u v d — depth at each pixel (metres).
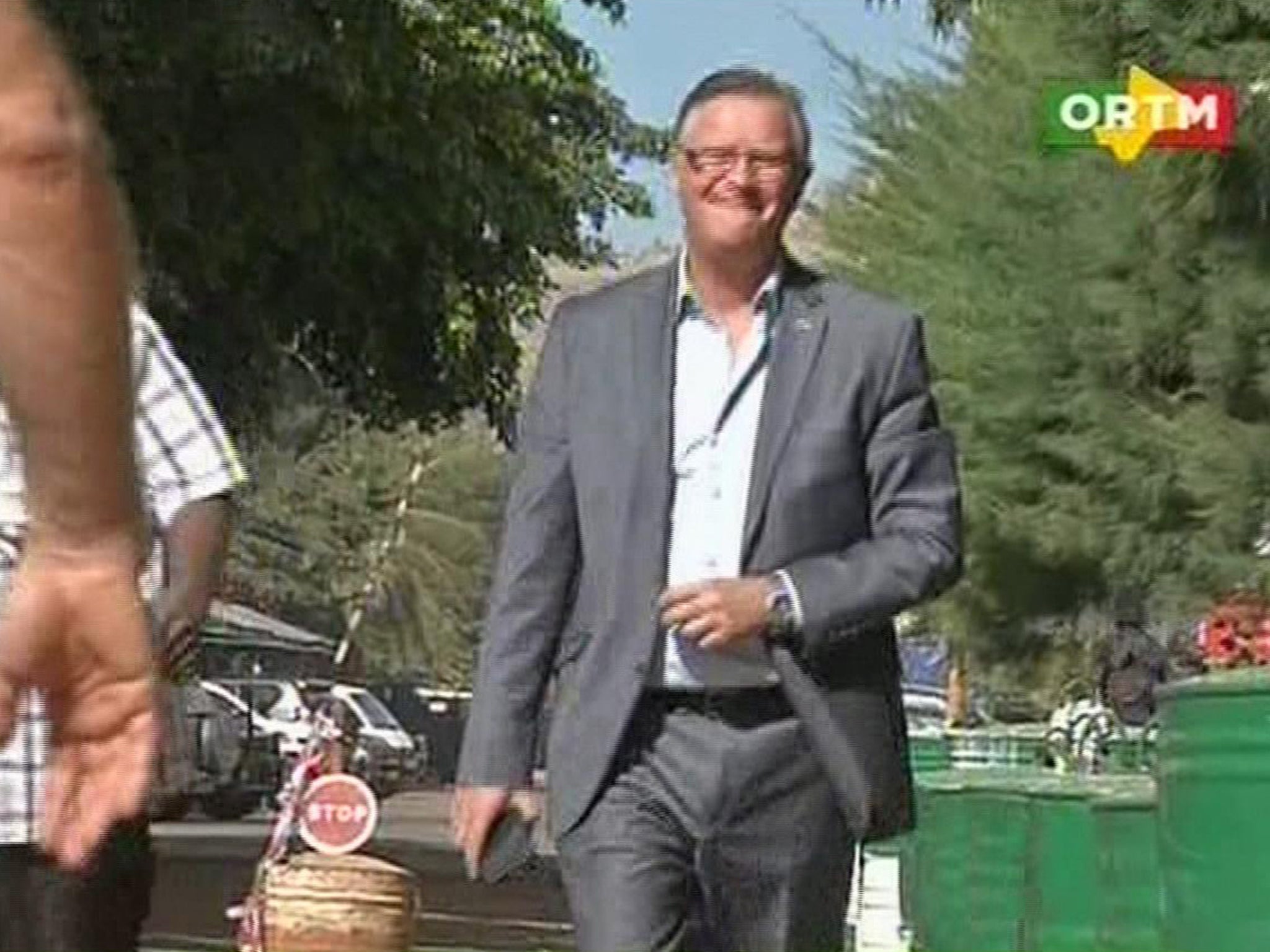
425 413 29.42
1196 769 7.35
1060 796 12.76
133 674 2.78
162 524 5.39
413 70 25.89
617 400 6.40
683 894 6.38
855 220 31.36
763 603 6.18
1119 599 30.16
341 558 86.88
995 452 29.75
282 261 27.50
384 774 57.06
